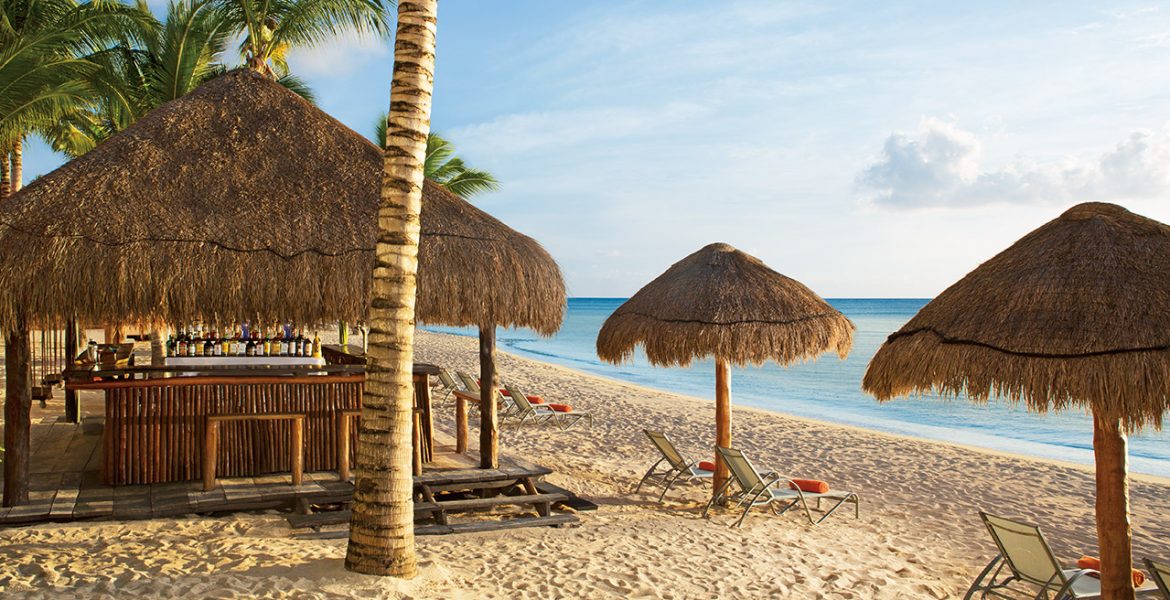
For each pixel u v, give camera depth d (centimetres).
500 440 1357
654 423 1708
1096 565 640
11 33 1491
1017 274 477
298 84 2094
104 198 699
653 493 1012
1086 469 1355
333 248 727
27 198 686
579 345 6438
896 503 1042
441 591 535
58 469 845
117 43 1825
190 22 1728
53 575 522
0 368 1689
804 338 861
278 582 509
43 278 643
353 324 732
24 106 1459
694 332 862
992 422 2272
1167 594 521
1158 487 1245
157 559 566
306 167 790
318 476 821
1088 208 501
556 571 639
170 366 814
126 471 779
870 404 2681
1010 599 618
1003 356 439
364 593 496
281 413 799
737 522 853
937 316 495
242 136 796
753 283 909
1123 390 404
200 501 718
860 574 700
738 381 3541
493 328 865
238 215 726
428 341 5616
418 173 541
